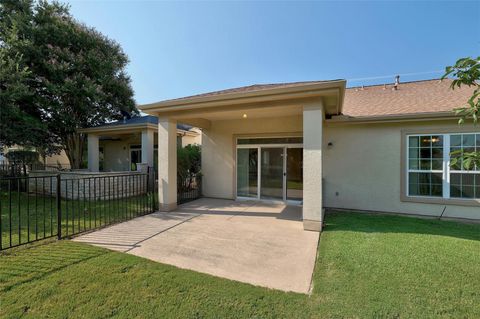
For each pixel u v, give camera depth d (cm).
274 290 300
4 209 728
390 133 752
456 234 516
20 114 1089
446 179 688
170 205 738
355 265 363
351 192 798
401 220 650
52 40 1305
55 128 1355
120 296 282
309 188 552
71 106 1388
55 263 361
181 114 714
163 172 739
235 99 599
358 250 420
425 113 678
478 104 212
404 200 730
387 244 450
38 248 423
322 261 382
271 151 907
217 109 664
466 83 216
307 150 554
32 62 1229
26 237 478
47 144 1405
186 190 959
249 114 805
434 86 1002
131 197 902
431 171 705
